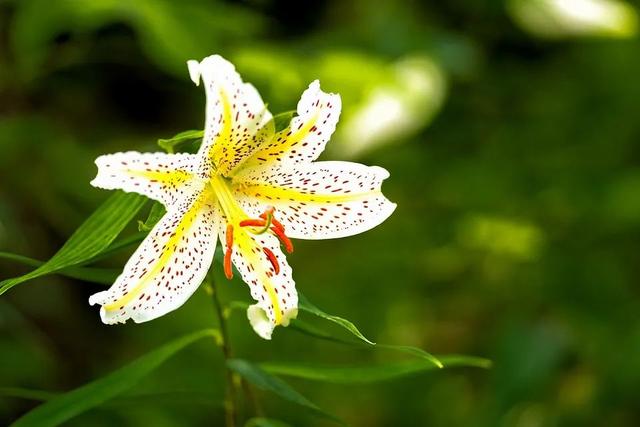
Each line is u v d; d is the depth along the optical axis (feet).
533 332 8.04
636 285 9.12
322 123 4.74
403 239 9.14
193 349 7.79
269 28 8.12
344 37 7.80
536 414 8.38
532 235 9.22
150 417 6.94
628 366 8.40
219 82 4.59
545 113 9.44
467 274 9.23
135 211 4.63
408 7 8.34
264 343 8.05
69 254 4.58
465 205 9.22
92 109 8.09
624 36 9.00
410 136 8.72
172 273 4.69
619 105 9.48
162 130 8.45
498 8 8.73
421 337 9.09
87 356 7.70
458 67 7.68
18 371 6.89
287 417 8.30
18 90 7.54
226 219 4.77
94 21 6.77
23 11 6.77
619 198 8.97
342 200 4.82
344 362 8.66
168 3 6.77
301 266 8.94
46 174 7.41
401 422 8.81
